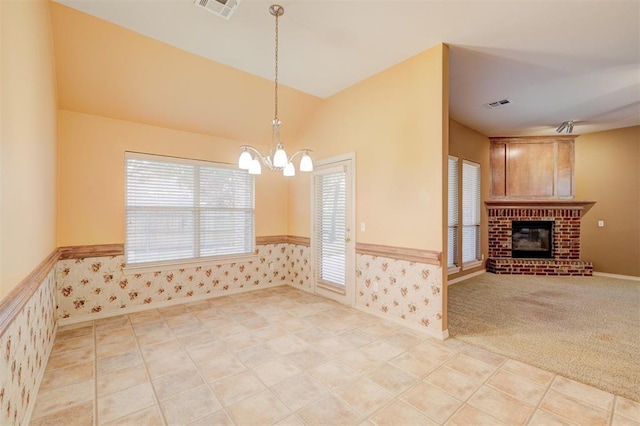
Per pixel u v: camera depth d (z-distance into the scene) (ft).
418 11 7.91
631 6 7.52
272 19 8.30
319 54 10.20
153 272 12.53
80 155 11.02
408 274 10.48
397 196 10.89
